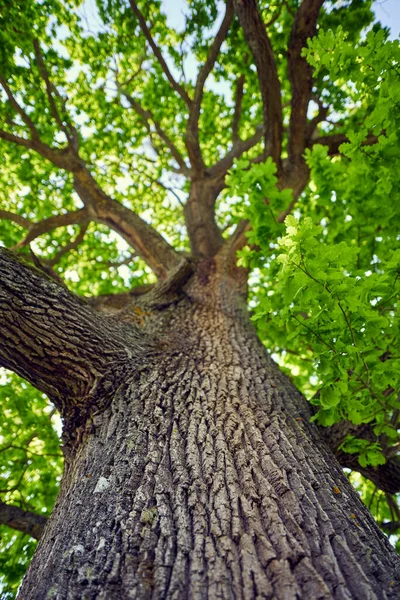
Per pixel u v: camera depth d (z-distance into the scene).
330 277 1.78
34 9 4.96
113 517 1.37
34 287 2.33
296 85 4.19
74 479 1.77
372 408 2.31
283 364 4.76
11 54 4.94
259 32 3.67
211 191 6.04
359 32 4.62
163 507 1.38
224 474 1.53
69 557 1.25
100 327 2.49
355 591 1.08
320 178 3.37
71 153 5.17
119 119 6.82
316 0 3.58
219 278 4.20
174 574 1.12
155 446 1.72
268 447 1.75
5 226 5.97
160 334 2.98
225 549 1.19
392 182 2.95
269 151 4.46
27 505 4.11
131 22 5.62
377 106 2.52
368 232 3.38
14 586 3.97
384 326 2.01
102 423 2.06
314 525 1.31
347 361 1.96
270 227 3.06
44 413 4.89
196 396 2.12
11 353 2.17
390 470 2.83
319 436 2.16
